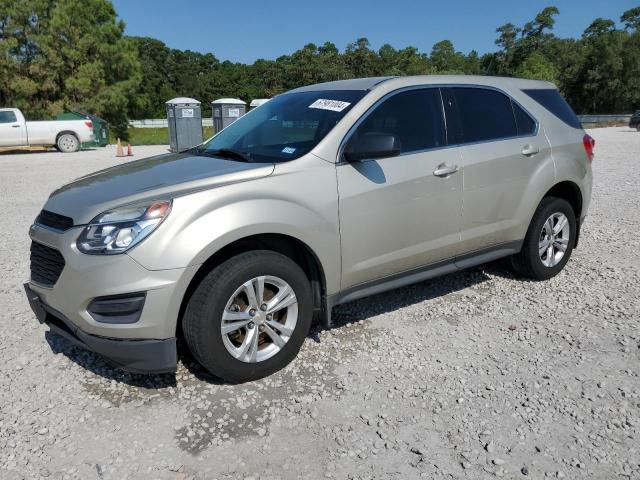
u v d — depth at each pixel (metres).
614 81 74.75
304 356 3.62
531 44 83.88
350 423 2.90
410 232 3.87
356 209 3.55
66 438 2.80
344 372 3.41
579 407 3.00
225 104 17.14
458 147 4.12
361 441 2.75
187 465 2.59
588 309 4.32
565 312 4.27
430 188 3.90
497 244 4.51
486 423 2.88
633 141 22.77
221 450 2.69
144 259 2.86
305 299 3.42
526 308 4.36
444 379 3.31
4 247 6.29
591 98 79.81
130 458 2.64
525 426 2.84
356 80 4.22
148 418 2.96
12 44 34.12
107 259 2.86
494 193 4.32
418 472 2.53
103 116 39.12
